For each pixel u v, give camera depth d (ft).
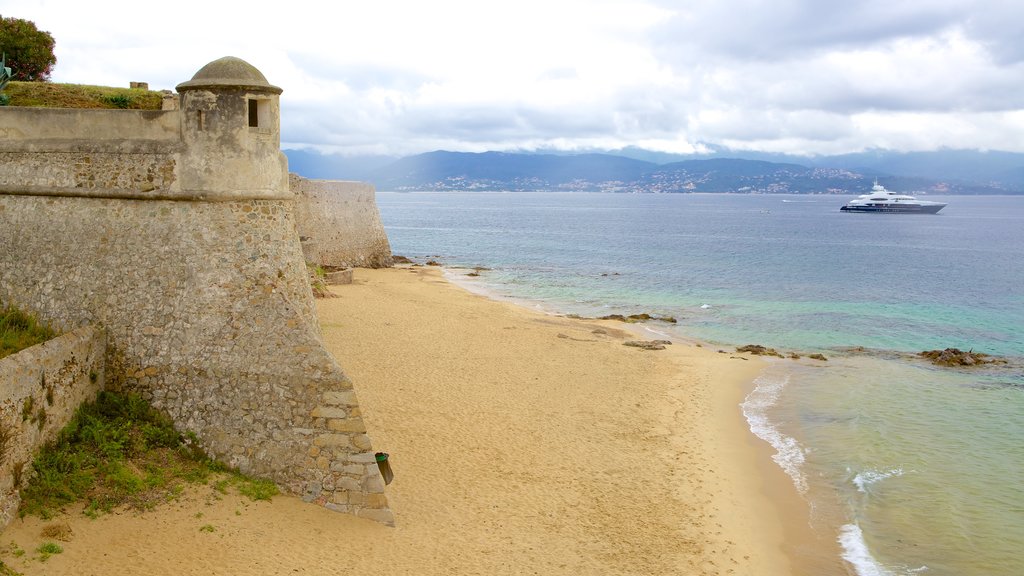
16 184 59.36
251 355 55.06
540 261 276.82
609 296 191.62
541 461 71.20
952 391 106.83
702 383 105.81
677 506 64.80
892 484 73.31
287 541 49.73
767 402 99.30
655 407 92.22
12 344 52.60
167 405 55.77
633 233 442.91
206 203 57.21
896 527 64.44
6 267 59.57
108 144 57.93
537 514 60.03
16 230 59.72
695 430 85.25
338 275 169.07
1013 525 65.05
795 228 516.32
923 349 136.56
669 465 73.82
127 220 57.93
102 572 43.60
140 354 56.24
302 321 55.16
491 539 55.01
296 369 54.08
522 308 162.81
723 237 418.92
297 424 54.03
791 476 74.59
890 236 443.73
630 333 139.33
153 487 51.08
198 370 55.52
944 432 88.79
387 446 71.00
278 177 60.13
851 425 90.48
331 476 53.72
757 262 284.00
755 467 75.97
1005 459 80.33
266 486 53.93
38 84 101.55
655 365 113.80
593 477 68.90
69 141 58.59
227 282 56.59
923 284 225.35
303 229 180.34
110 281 57.47
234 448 54.80
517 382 96.84
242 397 54.80
